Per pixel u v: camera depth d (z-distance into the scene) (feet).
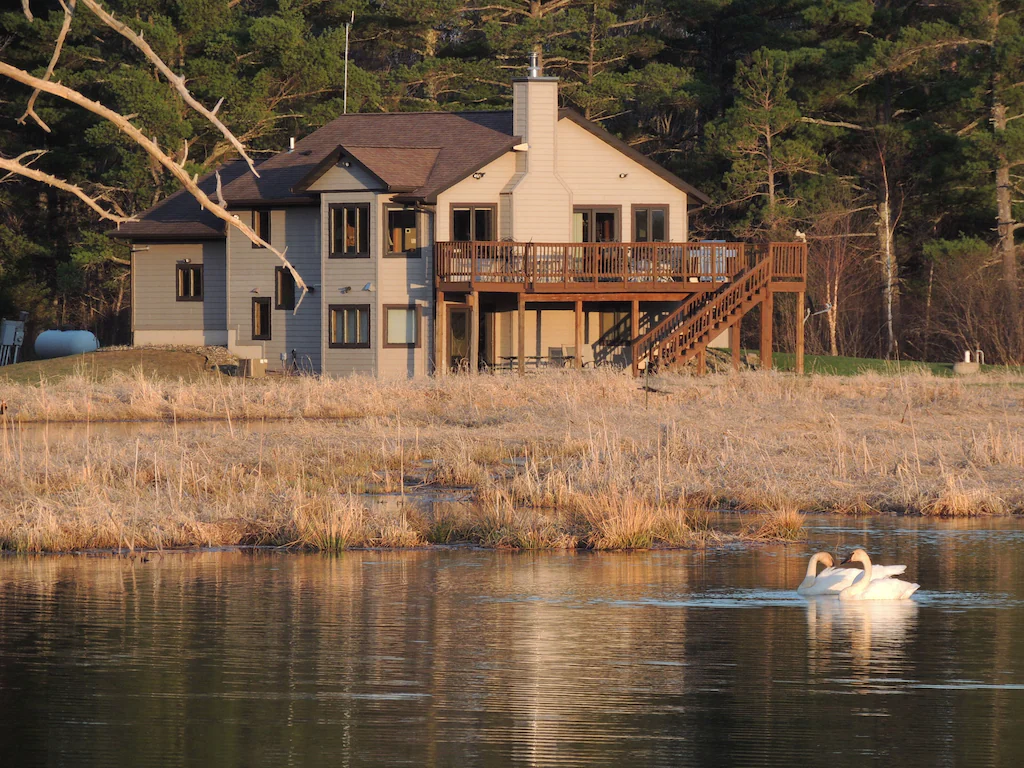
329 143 650.84
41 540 224.33
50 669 147.74
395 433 383.24
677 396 463.83
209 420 452.35
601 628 167.12
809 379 531.50
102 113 103.96
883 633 164.55
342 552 224.12
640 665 149.38
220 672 146.51
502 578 199.31
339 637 162.20
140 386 488.85
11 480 276.00
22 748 121.60
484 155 602.44
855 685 141.59
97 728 127.34
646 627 167.63
